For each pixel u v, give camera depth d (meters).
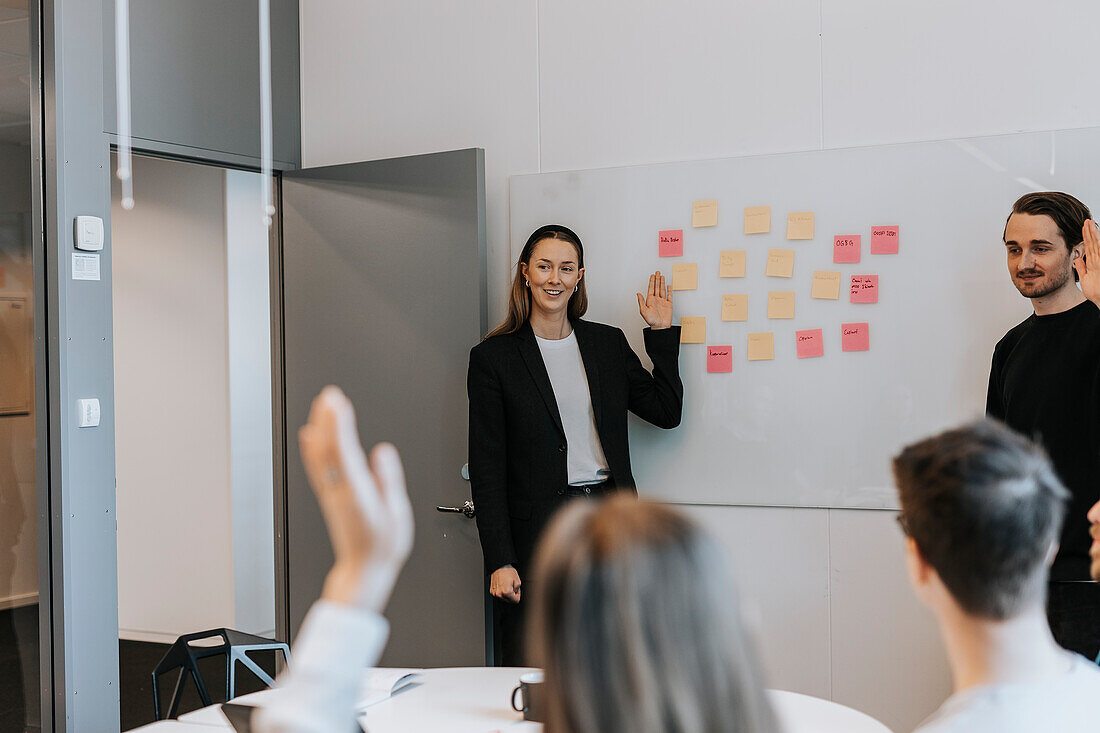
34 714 3.17
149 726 2.09
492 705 2.13
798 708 2.12
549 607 0.78
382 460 0.86
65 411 3.17
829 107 3.38
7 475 3.19
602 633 0.76
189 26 3.73
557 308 3.40
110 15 3.44
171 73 3.66
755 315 3.46
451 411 3.74
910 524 1.25
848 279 3.35
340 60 4.13
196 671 3.22
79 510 3.20
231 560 3.91
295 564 4.06
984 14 3.19
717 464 3.52
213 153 3.82
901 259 3.28
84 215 3.25
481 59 3.88
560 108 3.75
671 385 3.46
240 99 3.94
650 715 0.74
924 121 3.27
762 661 0.80
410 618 3.83
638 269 3.61
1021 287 3.09
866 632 3.34
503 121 3.84
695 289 3.54
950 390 3.23
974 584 1.18
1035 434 3.03
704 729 0.75
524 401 3.38
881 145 3.30
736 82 3.50
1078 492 2.95
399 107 4.02
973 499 1.18
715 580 0.78
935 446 1.27
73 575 3.18
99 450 3.28
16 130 3.18
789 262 3.42
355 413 3.92
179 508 3.74
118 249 3.51
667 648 0.75
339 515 0.84
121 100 3.47
